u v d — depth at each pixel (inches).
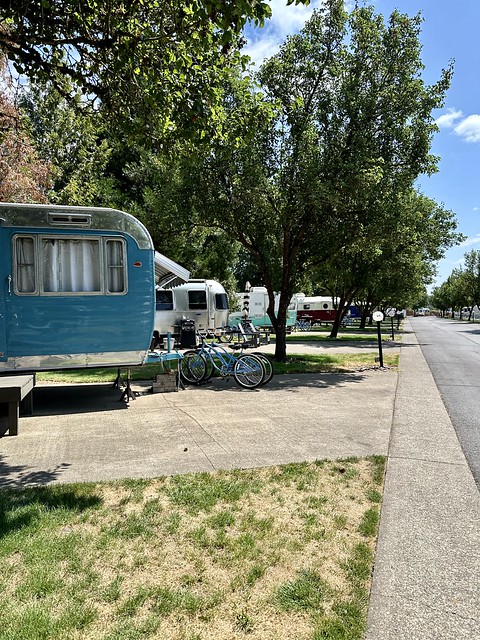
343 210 510.9
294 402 325.4
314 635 93.4
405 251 927.7
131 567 116.9
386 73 523.2
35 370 307.3
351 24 533.3
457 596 106.5
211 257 1000.2
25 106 611.8
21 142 425.4
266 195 530.0
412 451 211.0
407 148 535.5
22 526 135.8
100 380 427.5
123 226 323.9
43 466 189.3
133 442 224.8
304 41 528.1
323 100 535.8
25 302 303.6
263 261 595.5
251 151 496.1
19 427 257.3
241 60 239.0
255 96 275.0
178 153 274.5
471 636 93.4
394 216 519.5
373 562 120.3
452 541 131.2
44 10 202.8
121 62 220.1
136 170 891.4
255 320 1181.7
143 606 102.0
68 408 307.7
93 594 105.6
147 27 219.6
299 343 917.2
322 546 128.1
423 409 301.9
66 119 647.1
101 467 187.8
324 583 111.0
